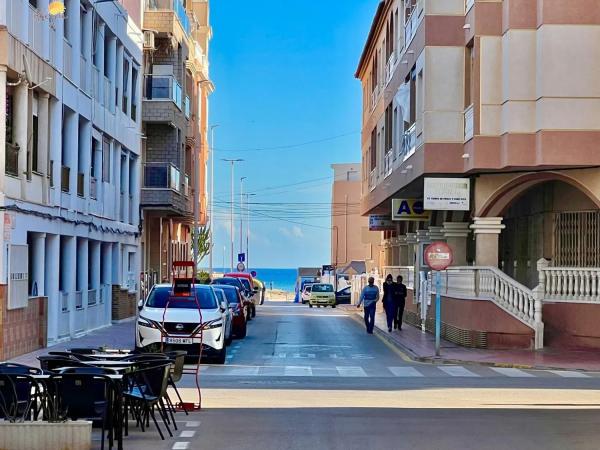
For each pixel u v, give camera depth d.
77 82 28.00
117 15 34.41
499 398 15.91
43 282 24.59
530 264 30.14
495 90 25.66
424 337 30.61
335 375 20.41
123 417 11.61
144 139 43.34
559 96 24.53
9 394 10.47
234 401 15.21
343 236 97.31
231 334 29.33
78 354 12.31
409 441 11.34
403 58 32.47
